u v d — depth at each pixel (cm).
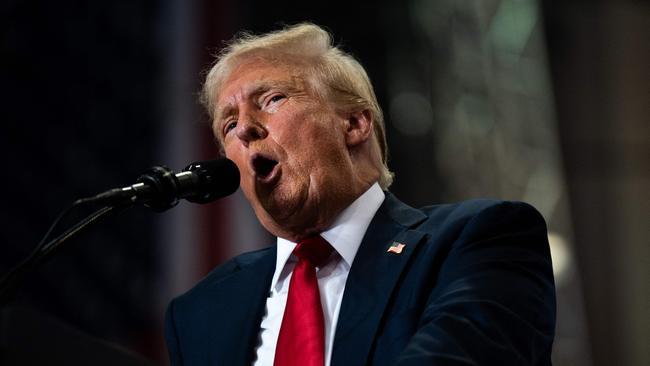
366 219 644
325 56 689
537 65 1964
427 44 1898
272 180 641
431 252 580
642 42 2045
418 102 1873
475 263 550
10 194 1394
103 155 1496
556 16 2023
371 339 554
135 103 1545
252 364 624
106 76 1531
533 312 517
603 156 2011
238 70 679
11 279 452
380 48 1869
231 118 666
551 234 1898
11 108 1429
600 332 1945
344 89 679
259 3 1725
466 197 1864
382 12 1869
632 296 1956
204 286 705
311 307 598
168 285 1498
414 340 482
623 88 2033
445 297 521
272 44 687
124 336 1449
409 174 1853
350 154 668
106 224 1480
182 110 1556
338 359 556
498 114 1919
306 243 633
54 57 1488
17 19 1466
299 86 663
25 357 360
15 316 362
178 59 1582
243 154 651
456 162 1870
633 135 2019
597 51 2038
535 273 555
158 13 1603
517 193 1895
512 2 1977
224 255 1533
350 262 622
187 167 547
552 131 1939
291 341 586
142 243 1505
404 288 575
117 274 1469
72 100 1491
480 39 1941
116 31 1562
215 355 641
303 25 720
